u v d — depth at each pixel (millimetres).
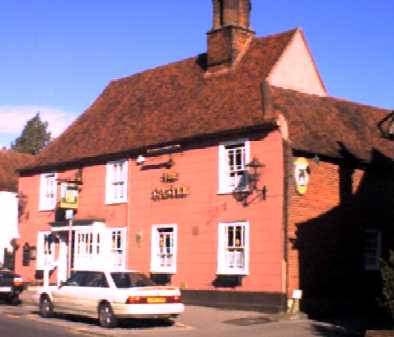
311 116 25297
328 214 23875
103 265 28219
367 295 25031
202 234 24703
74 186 30094
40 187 32531
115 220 28266
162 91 29938
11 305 24734
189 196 25344
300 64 26688
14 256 34469
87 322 20016
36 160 33031
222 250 23953
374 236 25875
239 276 23234
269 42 27047
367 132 27250
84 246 29234
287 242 22250
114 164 28797
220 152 24469
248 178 23391
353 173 25172
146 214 26984
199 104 26938
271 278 22359
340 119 26672
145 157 27297
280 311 21906
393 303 16266
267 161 22969
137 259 27047
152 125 28062
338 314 23688
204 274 24391
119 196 28391
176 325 19453
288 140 22750
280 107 24344
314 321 21156
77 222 29641
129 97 31656
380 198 26141
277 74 25594
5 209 41438
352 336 18031
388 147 27328
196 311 22703
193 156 25438
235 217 23688
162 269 26016
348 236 24578
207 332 18156
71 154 30891
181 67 30391
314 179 23562
